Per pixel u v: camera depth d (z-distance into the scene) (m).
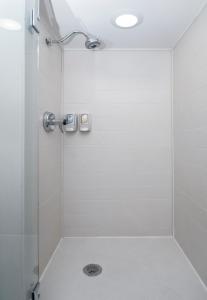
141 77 1.70
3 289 0.78
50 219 1.42
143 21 1.31
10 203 0.79
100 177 1.71
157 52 1.70
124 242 1.65
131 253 1.49
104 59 1.70
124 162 1.71
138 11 1.21
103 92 1.70
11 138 0.79
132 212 1.72
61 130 1.64
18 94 0.79
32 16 0.85
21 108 0.80
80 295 1.09
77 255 1.46
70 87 1.69
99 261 1.39
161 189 1.71
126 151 1.71
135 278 1.22
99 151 1.71
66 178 1.70
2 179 0.78
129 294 1.10
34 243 0.91
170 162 1.71
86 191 1.71
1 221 0.78
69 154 1.70
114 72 1.70
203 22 1.17
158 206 1.71
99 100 1.70
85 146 1.70
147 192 1.71
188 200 1.40
